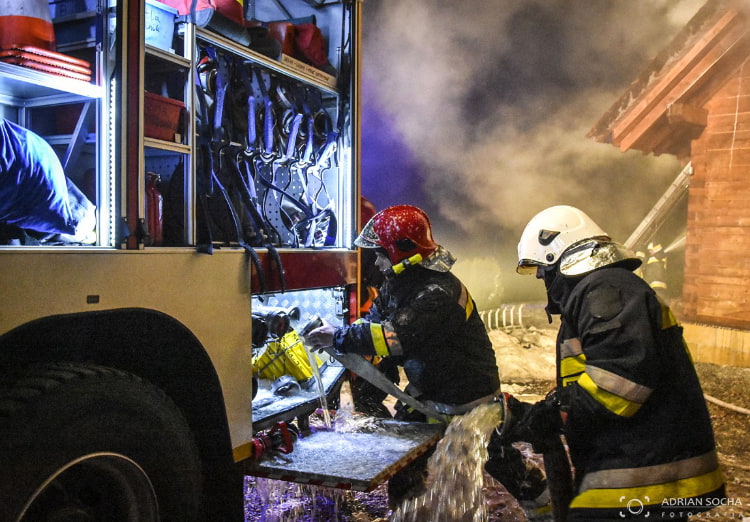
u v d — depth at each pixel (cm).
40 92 217
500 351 765
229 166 270
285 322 285
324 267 299
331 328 278
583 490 196
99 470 189
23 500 165
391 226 275
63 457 174
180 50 243
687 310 805
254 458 244
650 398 190
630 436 190
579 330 200
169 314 212
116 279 193
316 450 258
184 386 231
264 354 311
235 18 264
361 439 272
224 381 234
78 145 215
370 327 264
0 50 183
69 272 178
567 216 218
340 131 332
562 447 235
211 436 235
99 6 201
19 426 164
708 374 699
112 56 199
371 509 333
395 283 282
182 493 213
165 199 235
